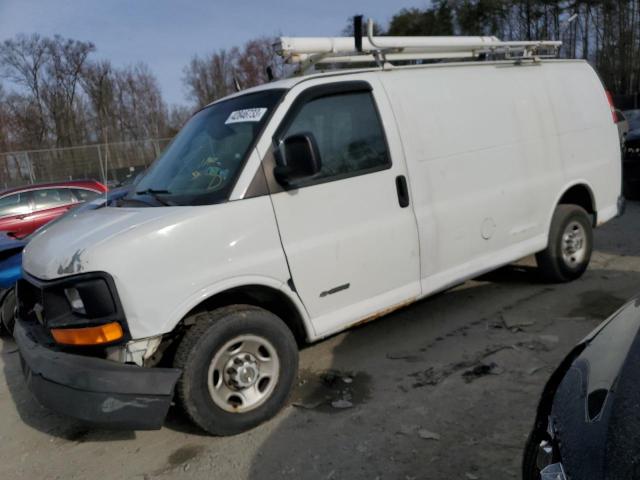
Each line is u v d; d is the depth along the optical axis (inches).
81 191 484.1
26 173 942.4
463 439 130.3
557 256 223.8
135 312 126.4
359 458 127.6
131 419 124.7
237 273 138.4
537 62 218.2
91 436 155.4
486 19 1328.7
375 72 173.0
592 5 1397.6
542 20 1373.0
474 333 191.3
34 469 142.6
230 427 139.6
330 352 188.1
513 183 200.8
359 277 160.7
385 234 164.4
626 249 281.7
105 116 1507.1
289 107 152.1
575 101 226.7
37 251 145.9
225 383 140.0
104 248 126.4
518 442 126.7
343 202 156.7
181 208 138.7
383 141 167.0
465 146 185.8
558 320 195.3
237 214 139.3
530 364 163.9
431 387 156.6
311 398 157.8
